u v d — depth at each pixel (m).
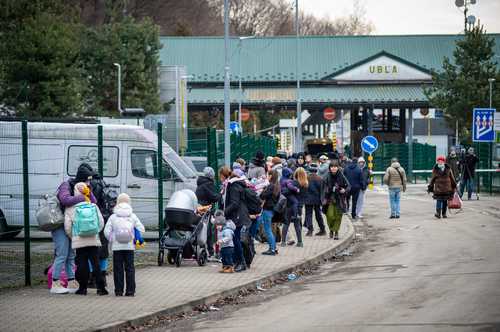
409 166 124.00
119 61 117.75
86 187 28.22
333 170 46.12
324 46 149.25
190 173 47.78
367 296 27.36
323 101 139.00
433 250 40.59
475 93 110.50
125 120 63.31
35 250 40.12
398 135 151.88
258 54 147.00
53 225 28.42
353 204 61.12
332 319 23.33
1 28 93.75
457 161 78.81
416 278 31.08
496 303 24.72
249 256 34.53
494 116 84.88
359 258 39.38
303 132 191.88
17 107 89.69
